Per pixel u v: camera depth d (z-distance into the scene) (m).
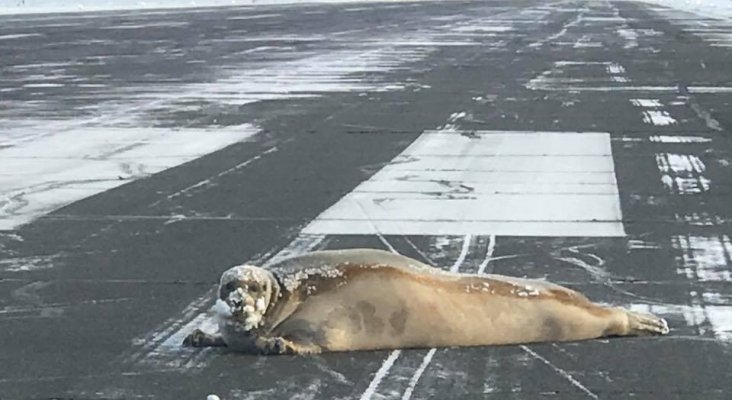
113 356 5.82
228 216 9.42
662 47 31.14
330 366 5.55
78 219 9.35
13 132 14.80
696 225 8.97
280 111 17.02
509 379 5.38
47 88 20.66
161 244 8.41
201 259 7.92
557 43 33.38
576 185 10.79
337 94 19.39
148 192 10.55
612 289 7.04
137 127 15.25
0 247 8.35
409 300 5.75
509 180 11.09
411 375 5.43
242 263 7.79
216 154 12.88
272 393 5.24
